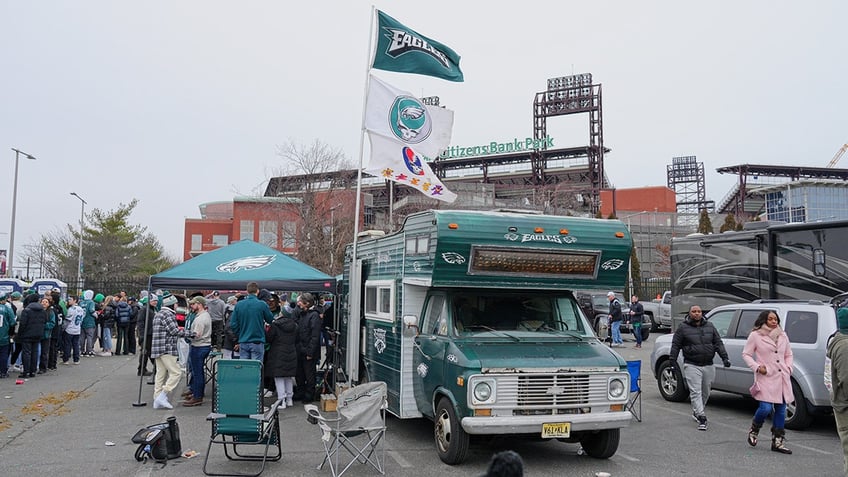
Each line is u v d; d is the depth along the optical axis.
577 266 8.28
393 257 9.37
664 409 11.09
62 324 17.36
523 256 8.03
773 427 8.22
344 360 12.14
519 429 6.99
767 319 8.30
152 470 7.20
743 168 83.62
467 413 7.03
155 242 60.00
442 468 7.34
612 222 8.56
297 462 7.62
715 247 17.83
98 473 7.07
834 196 81.50
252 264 12.46
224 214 86.94
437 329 8.17
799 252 14.37
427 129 11.41
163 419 10.11
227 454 7.57
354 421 6.95
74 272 46.06
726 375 10.66
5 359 14.58
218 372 7.11
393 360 9.10
